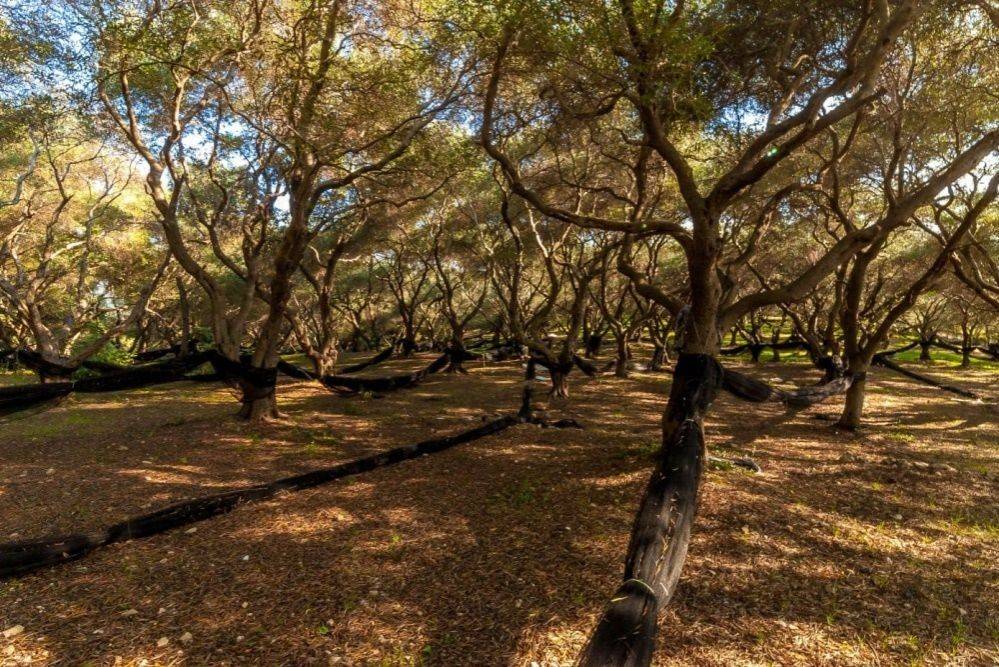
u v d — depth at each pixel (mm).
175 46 8359
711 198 6605
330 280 16812
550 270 14469
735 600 4004
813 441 9141
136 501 6125
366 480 6879
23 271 13570
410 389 15344
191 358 9875
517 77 8922
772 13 7582
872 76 5953
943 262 9078
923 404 13266
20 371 18266
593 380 17266
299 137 8906
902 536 5227
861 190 13938
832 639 3564
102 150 14820
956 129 9133
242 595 4133
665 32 5500
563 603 3969
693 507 3838
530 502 5996
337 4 8375
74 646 3516
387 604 3992
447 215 19922
